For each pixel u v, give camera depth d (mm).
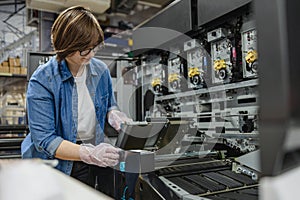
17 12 3662
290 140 310
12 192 354
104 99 1604
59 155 1163
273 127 307
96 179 1315
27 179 367
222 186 967
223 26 1448
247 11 1303
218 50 1500
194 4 1543
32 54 2113
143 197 913
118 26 4023
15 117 3338
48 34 3518
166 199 853
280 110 299
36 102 1238
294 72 302
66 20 1178
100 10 3299
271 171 309
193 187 947
